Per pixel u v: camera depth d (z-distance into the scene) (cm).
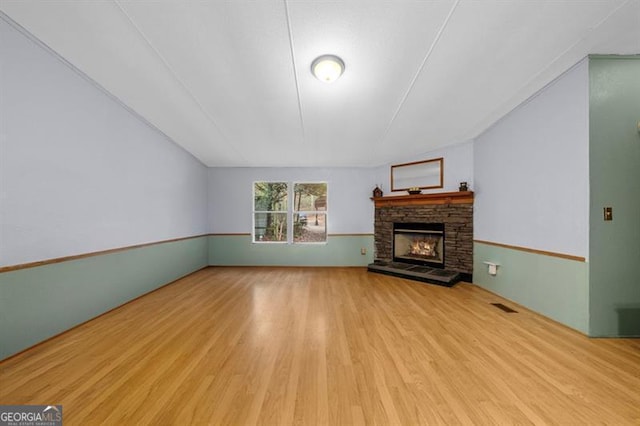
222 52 198
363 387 150
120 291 289
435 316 259
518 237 292
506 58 202
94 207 254
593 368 168
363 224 534
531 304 273
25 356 183
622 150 211
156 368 169
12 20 172
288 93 256
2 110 176
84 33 182
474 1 151
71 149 228
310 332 224
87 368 169
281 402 138
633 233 211
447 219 414
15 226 185
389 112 296
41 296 202
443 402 138
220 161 502
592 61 208
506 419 126
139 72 228
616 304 210
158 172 360
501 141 320
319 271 486
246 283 395
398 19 165
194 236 475
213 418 127
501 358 180
